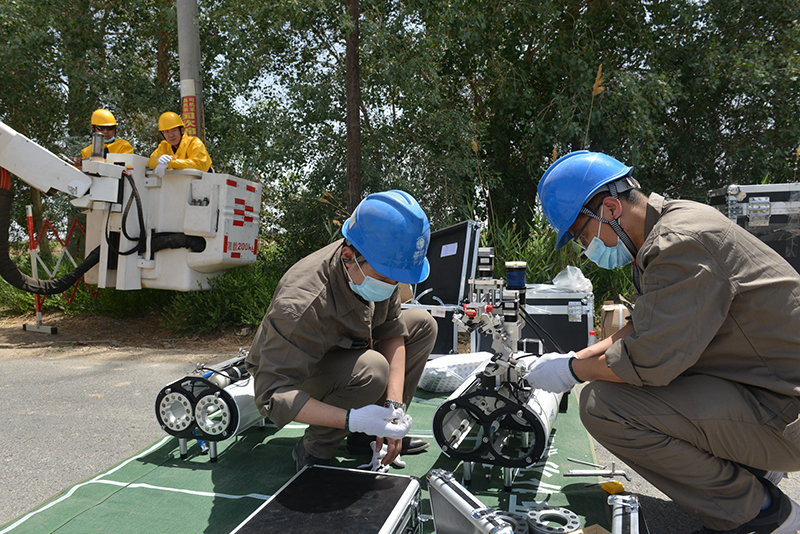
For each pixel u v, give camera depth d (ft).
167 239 20.04
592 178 6.29
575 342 12.76
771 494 6.01
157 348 20.15
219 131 33.47
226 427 8.52
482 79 34.37
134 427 10.89
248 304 21.84
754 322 5.49
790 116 30.89
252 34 28.58
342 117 29.22
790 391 5.42
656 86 28.81
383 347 8.29
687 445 5.90
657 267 5.61
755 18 32.35
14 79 32.94
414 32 29.30
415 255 6.35
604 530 6.00
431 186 29.04
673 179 35.73
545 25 32.01
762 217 17.58
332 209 28.17
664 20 32.04
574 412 11.30
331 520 5.53
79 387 14.03
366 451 8.98
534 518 6.04
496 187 32.27
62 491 7.88
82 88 34.45
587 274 22.27
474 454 7.68
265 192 31.91
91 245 20.88
